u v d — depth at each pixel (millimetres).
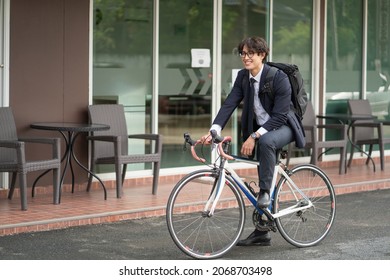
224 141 10492
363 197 15977
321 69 19531
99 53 15680
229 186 10531
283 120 10664
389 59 21281
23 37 14562
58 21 15008
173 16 16797
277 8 18656
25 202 13094
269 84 10672
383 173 18594
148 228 12469
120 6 15953
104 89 15797
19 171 12961
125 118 16188
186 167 17203
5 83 14352
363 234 12281
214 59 17500
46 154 14969
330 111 19891
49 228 12234
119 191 14523
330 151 19734
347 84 20266
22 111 14609
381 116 21188
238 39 17953
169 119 16875
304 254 10797
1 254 10570
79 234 11938
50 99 14953
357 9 20375
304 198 11188
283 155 11109
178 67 16938
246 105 10922
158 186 16141
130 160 14516
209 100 17500
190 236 10430
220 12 17516
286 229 11047
